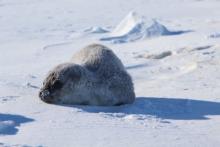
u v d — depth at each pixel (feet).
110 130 69.92
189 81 121.80
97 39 223.30
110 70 94.27
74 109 84.12
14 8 407.64
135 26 226.79
